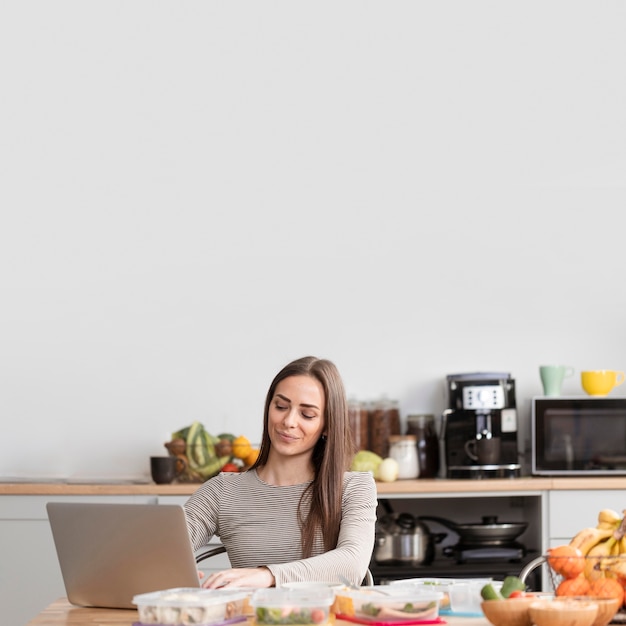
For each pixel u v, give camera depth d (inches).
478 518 175.8
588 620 68.2
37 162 180.7
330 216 181.2
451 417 165.3
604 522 83.0
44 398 177.9
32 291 179.3
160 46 180.9
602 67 181.0
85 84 181.0
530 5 178.4
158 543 82.7
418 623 74.9
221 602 74.9
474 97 181.6
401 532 161.6
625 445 162.6
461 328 180.2
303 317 179.8
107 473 177.2
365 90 181.6
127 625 79.0
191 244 180.4
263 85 181.5
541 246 181.3
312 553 98.8
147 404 178.2
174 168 181.2
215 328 179.3
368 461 162.6
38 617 83.9
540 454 162.1
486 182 181.8
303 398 99.4
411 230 181.0
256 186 181.2
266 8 179.8
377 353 179.6
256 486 102.4
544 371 169.6
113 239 180.2
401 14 179.8
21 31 179.9
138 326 179.2
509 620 70.1
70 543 87.2
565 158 181.6
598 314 181.2
